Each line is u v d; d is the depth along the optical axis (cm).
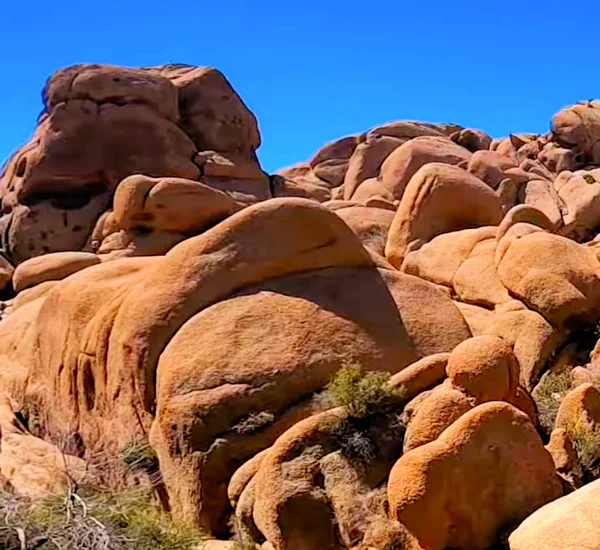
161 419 1100
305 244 1226
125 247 2422
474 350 940
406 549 810
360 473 902
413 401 955
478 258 1544
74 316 1427
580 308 1267
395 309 1200
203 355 1114
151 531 920
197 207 2428
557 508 703
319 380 1091
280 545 889
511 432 834
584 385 941
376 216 2217
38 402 1508
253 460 1002
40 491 1205
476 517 808
